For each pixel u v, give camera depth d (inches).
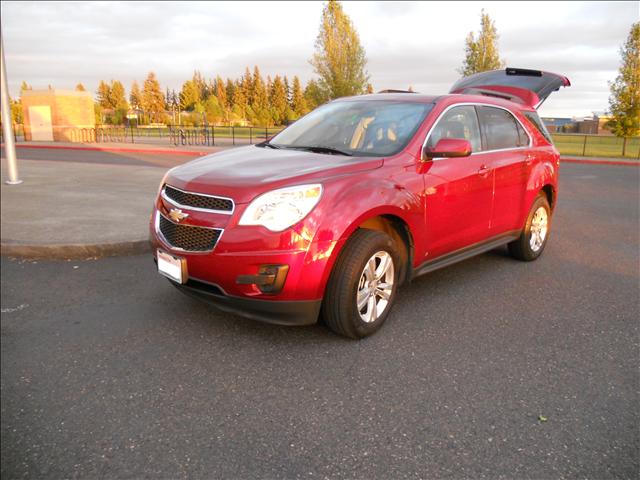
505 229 203.8
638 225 323.6
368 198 135.5
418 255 158.1
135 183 431.8
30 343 137.0
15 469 88.2
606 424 105.0
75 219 273.7
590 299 180.1
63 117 1219.2
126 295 173.8
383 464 91.3
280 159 150.3
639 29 995.9
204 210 131.6
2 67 402.3
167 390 114.4
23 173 499.8
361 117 175.6
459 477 88.4
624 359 134.6
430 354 134.6
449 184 164.6
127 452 93.3
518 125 212.2
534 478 88.6
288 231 124.3
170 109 3494.1
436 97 178.1
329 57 1253.1
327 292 133.8
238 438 97.9
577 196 455.5
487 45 1195.3
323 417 105.1
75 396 111.3
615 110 1031.0
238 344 137.6
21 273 198.1
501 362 131.1
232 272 125.8
